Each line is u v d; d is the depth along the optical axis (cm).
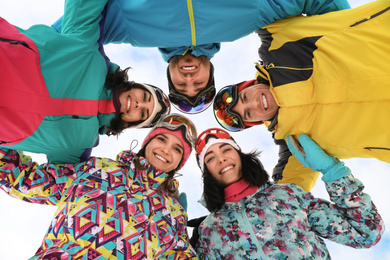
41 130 135
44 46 135
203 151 174
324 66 141
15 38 127
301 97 152
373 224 144
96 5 150
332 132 147
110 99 160
